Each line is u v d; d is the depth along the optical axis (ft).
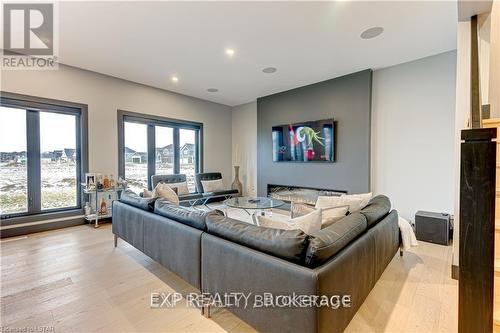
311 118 15.85
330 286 4.12
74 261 8.83
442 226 10.46
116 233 10.00
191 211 6.79
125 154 15.71
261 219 6.09
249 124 20.97
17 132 12.00
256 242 4.86
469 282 3.37
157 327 5.48
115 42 10.37
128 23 8.94
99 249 9.98
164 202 8.03
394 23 9.00
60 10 8.14
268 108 18.52
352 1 7.78
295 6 8.01
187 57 11.89
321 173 15.40
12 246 10.29
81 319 5.71
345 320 4.73
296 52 11.34
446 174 11.43
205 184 18.71
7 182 11.78
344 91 14.28
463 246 3.39
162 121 17.31
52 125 12.99
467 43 7.63
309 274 3.91
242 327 5.50
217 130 21.12
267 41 10.34
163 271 8.11
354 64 12.73
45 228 12.46
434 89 11.69
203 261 5.79
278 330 4.32
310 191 16.01
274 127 17.80
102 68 13.35
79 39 10.16
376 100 13.48
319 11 8.27
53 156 13.07
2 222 11.34
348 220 5.79
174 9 8.13
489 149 3.19
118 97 14.88
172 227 6.78
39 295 6.67
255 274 4.62
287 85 16.11
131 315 5.88
